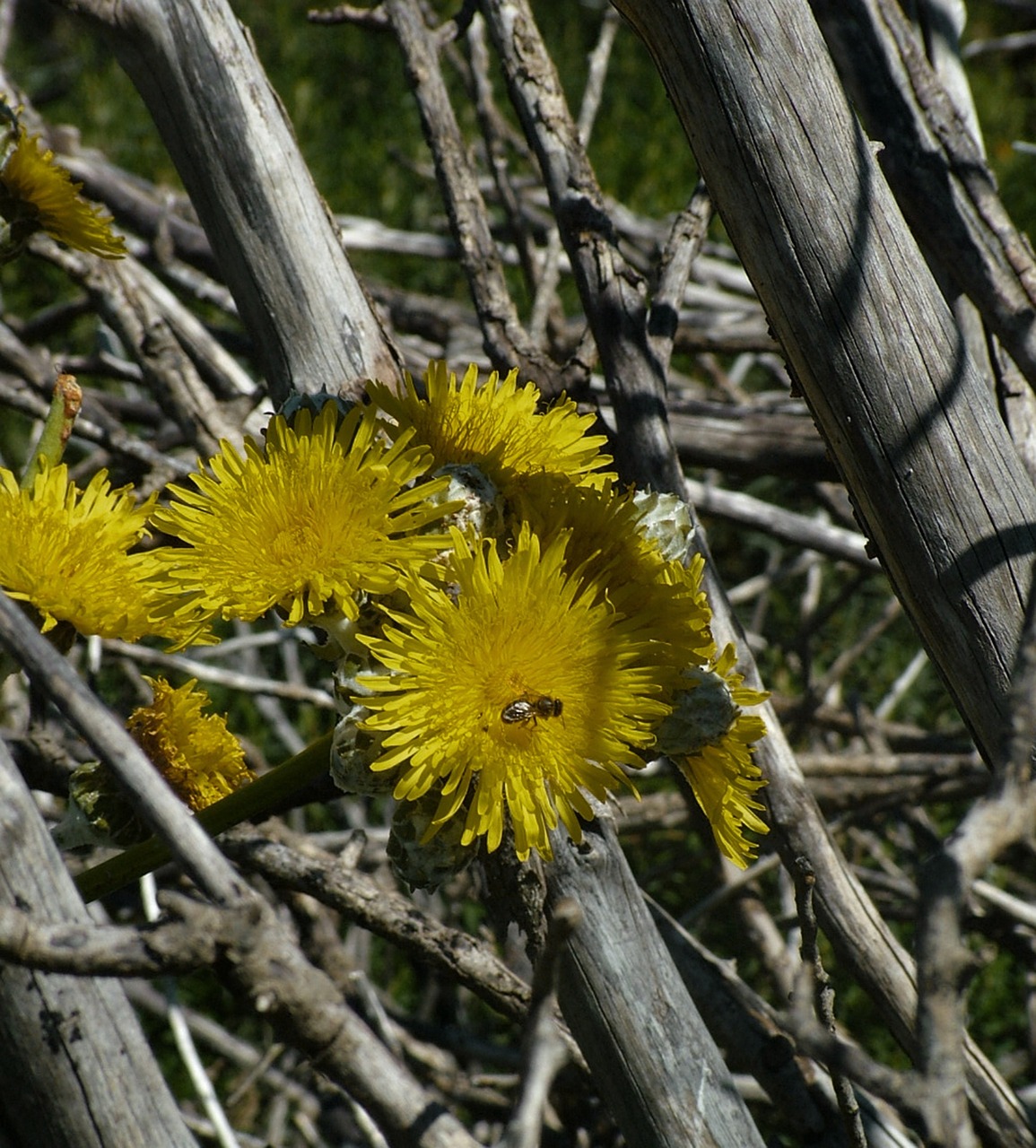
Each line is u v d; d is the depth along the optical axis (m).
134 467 1.53
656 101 3.41
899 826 2.03
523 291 2.60
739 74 1.13
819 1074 1.24
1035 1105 1.38
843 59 1.30
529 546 1.09
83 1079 1.07
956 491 1.15
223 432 1.43
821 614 1.96
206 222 1.22
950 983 1.02
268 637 1.89
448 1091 1.40
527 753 1.09
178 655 1.99
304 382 1.21
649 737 1.09
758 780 1.12
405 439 1.10
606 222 1.29
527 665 1.09
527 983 1.24
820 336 1.15
